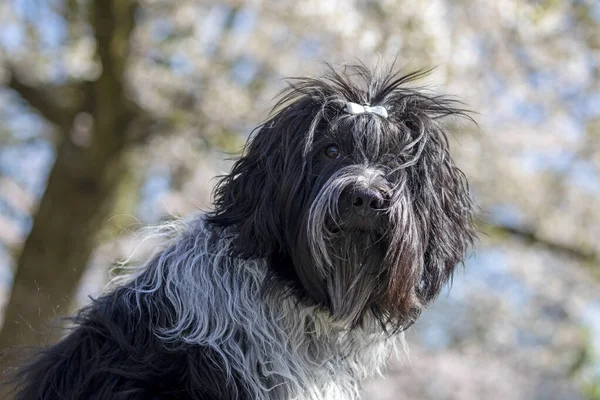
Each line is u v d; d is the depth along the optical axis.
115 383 3.71
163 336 3.84
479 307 14.60
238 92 10.89
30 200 14.43
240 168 4.08
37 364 4.12
